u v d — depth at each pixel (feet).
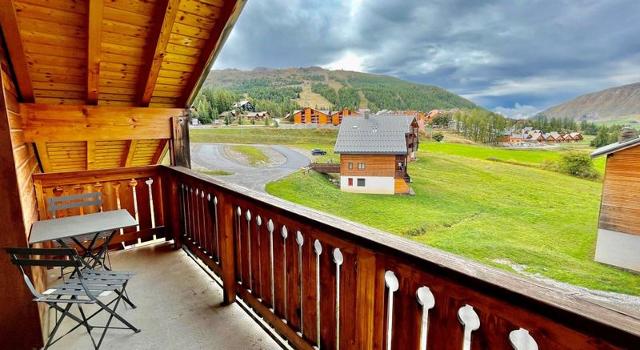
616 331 2.34
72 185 11.91
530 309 2.88
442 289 3.75
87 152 16.03
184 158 14.78
